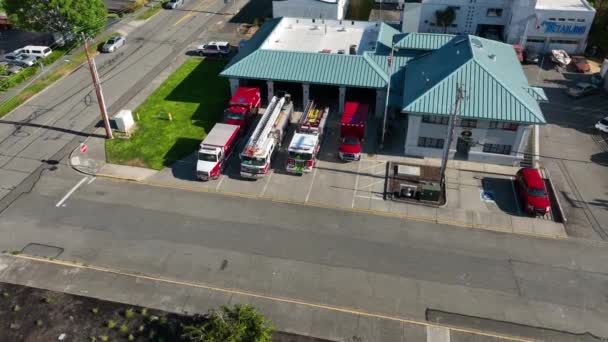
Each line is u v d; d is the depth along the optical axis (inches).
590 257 1216.8
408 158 1588.3
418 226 1318.9
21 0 2155.5
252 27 2655.0
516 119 1416.1
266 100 1941.4
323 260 1213.7
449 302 1103.0
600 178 1496.1
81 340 1018.1
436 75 1589.6
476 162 1562.5
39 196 1433.3
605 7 2338.8
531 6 2223.2
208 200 1418.6
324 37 2071.9
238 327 924.6
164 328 1040.8
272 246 1256.8
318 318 1067.9
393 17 2773.1
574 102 1920.5
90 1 2282.2
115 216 1358.3
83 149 1572.3
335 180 1492.4
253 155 1450.5
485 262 1204.5
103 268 1194.0
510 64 1695.4
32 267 1195.3
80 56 2299.5
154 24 2699.3
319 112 1669.5
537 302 1101.1
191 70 2194.9
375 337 1026.7
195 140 1690.5
